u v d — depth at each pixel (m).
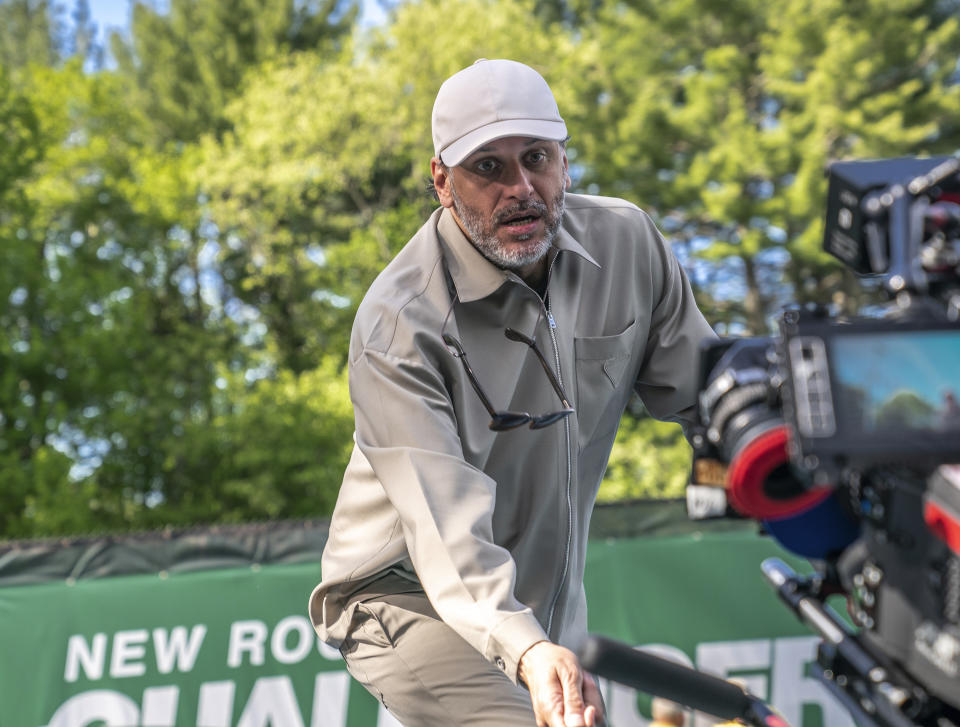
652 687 1.30
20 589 5.32
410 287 1.81
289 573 5.43
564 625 2.04
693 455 1.20
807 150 17.58
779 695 5.38
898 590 1.07
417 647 1.92
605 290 1.96
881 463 0.99
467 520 1.61
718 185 19.17
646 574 5.45
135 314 24.75
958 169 1.08
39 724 5.19
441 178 1.82
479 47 22.70
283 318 29.34
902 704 1.08
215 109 34.28
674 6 19.59
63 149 27.28
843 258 1.30
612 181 19.89
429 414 1.70
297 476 22.31
